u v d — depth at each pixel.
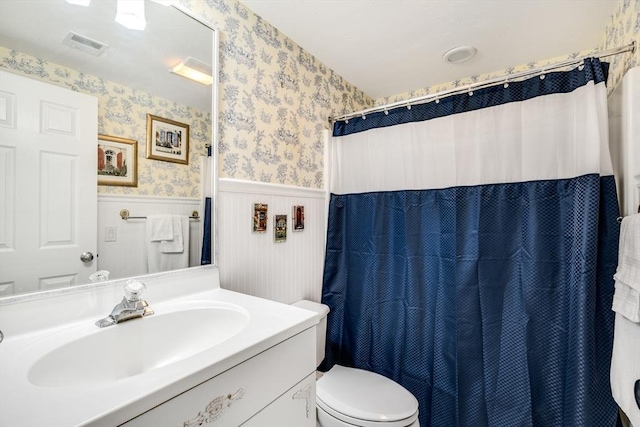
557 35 1.57
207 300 1.07
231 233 1.31
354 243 1.83
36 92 0.82
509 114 1.36
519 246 1.34
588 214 1.15
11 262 0.77
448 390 1.45
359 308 1.78
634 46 1.12
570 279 1.22
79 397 0.51
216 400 0.65
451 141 1.49
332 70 1.96
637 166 1.05
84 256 0.90
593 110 1.15
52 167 0.84
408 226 1.62
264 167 1.47
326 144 1.89
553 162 1.27
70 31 0.88
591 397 1.12
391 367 1.65
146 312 0.92
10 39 0.78
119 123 0.98
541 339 1.28
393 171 1.69
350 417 1.15
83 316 0.87
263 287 1.46
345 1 1.33
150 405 0.53
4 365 0.64
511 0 1.31
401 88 2.24
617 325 0.97
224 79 1.28
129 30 1.00
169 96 1.10
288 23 1.49
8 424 0.45
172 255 1.10
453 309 1.47
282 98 1.57
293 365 0.86
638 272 0.86
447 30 1.53
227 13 1.29
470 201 1.44
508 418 1.30
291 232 1.64
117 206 0.97
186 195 1.15
